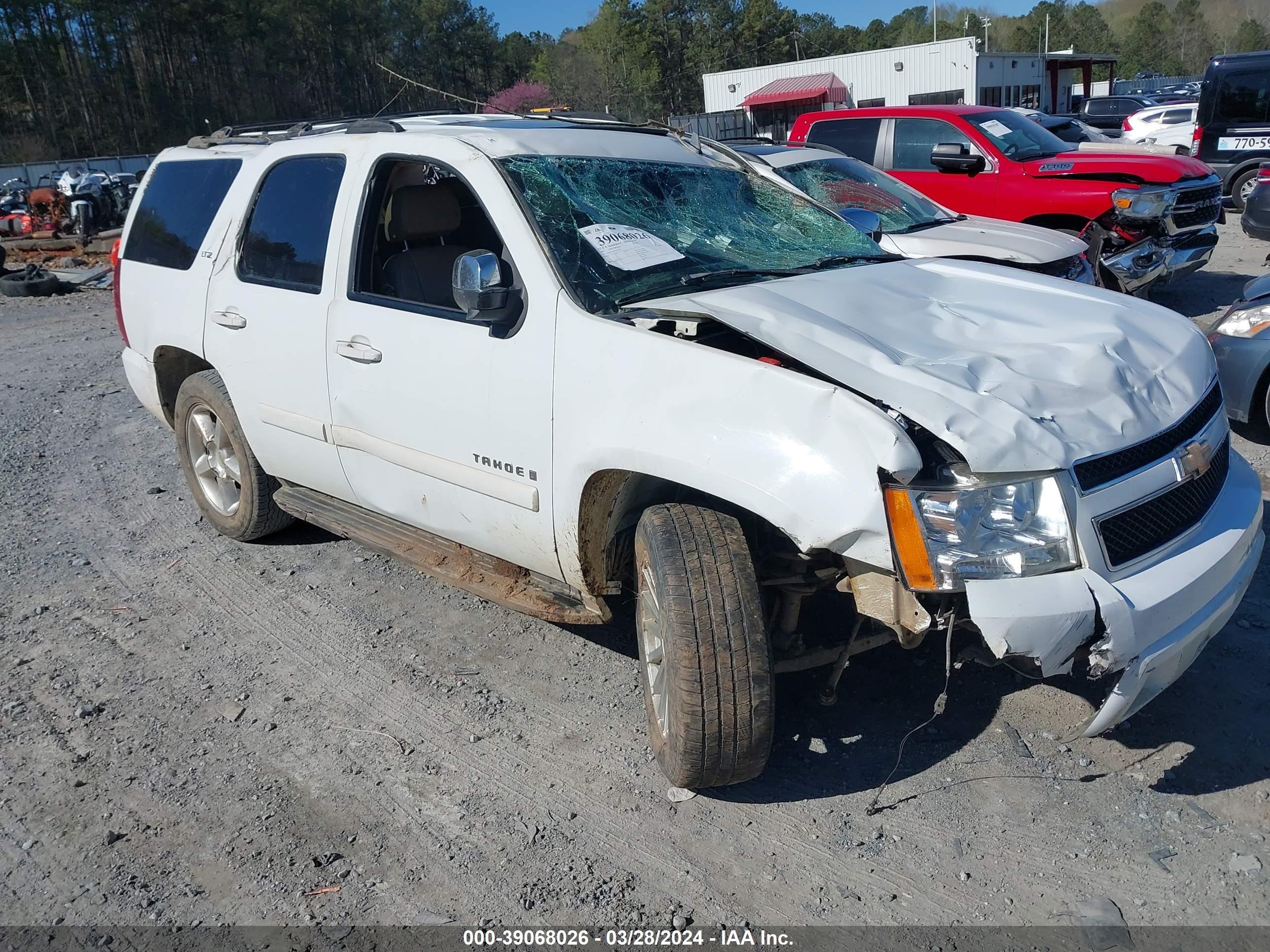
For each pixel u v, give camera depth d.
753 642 2.87
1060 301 3.57
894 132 10.60
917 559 2.59
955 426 2.59
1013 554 2.58
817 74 35.94
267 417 4.49
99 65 63.12
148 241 5.31
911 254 7.31
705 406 2.88
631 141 4.26
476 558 3.93
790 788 3.25
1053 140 10.41
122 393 8.72
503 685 3.90
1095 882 2.81
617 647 4.17
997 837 2.99
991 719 3.55
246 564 5.06
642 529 3.06
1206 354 3.35
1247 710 3.51
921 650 3.98
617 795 3.25
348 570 4.96
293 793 3.30
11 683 4.02
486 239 4.07
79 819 3.20
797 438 2.71
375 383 3.89
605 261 3.50
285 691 3.91
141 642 4.32
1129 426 2.77
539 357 3.31
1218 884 2.78
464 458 3.63
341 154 4.16
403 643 4.24
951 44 32.38
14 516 5.82
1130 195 8.98
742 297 3.23
